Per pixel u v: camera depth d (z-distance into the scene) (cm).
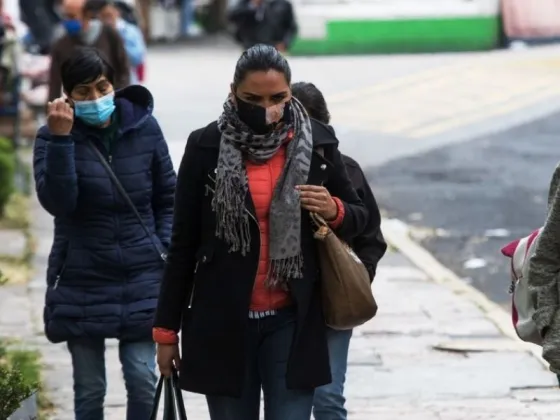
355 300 1377
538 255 1370
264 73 1308
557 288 1362
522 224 3906
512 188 4422
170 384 1427
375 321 2752
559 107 5934
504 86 6519
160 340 1412
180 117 5725
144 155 1709
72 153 1630
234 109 1334
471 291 3062
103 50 3206
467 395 2222
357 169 1611
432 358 2470
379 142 5306
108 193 1678
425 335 2641
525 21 8406
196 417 2080
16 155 4253
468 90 6450
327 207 1349
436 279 3192
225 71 7575
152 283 1705
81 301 1689
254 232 1341
